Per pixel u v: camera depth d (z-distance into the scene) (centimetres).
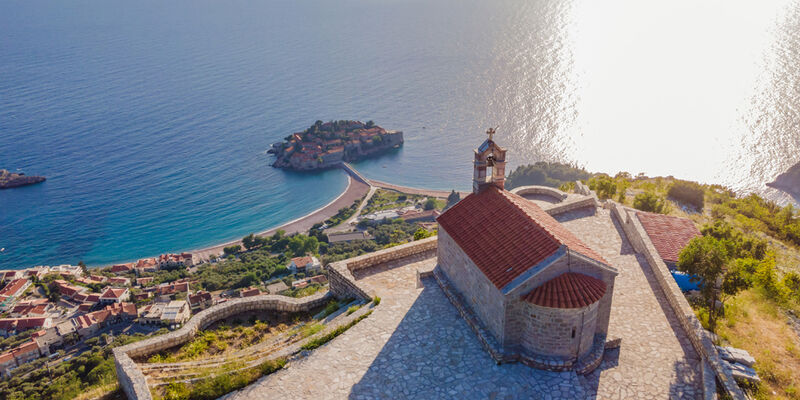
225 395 2278
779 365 2480
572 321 2280
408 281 3331
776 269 4131
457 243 2838
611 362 2442
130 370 2370
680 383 2273
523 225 2630
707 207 6044
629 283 3122
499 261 2492
